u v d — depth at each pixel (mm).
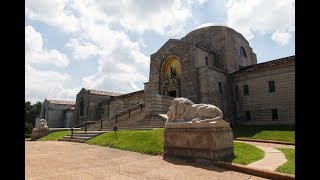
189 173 8211
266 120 29453
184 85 32531
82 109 49844
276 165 8602
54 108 55688
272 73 29609
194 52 32500
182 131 10766
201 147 9930
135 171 8477
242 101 32188
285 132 21328
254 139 19609
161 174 8062
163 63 36250
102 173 8133
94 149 13984
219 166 9125
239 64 38531
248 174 8102
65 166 9281
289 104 27672
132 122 24047
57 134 25453
